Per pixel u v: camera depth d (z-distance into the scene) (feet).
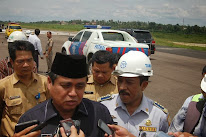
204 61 43.68
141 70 5.86
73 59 3.87
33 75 7.72
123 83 5.97
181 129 6.75
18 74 7.38
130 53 6.10
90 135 4.43
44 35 112.47
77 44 28.32
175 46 80.18
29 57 7.27
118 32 26.73
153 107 6.36
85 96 8.93
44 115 4.33
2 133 7.38
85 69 4.13
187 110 6.62
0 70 9.31
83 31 28.68
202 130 6.32
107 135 4.08
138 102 6.21
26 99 7.46
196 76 28.68
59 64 3.96
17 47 7.13
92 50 24.99
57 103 4.18
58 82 4.00
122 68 5.90
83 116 4.50
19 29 80.12
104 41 24.11
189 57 49.06
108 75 8.85
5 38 78.48
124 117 6.26
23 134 3.69
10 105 7.23
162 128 6.32
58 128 3.75
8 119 7.27
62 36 109.81
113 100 6.63
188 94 20.66
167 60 42.57
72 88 4.01
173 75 28.68
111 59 8.70
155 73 29.53
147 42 42.24
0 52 41.83
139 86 5.95
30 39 21.50
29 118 4.31
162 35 156.87
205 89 6.20
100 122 4.07
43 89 7.83
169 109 16.62
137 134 6.09
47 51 25.08
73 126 3.53
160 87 22.65
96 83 9.09
